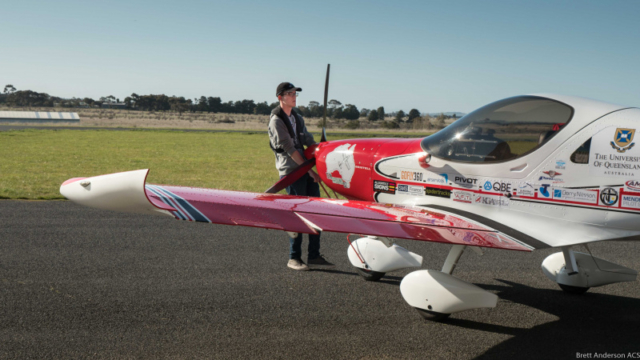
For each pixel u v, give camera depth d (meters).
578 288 3.42
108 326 2.61
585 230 2.65
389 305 3.12
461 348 2.47
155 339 2.46
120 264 3.84
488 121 2.94
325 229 2.27
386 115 106.94
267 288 3.38
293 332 2.62
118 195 2.18
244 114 129.25
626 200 2.52
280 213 2.41
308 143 4.25
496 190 2.86
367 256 3.63
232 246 4.58
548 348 2.49
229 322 2.73
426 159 3.18
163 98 136.12
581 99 2.74
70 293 3.12
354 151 3.71
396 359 2.32
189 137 31.09
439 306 2.74
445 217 2.78
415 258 3.49
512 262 4.32
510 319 2.92
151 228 5.25
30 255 4.00
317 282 3.57
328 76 4.16
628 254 4.64
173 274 3.63
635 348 2.50
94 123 61.94
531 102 2.80
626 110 2.61
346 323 2.78
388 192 3.43
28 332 2.49
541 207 2.73
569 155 2.64
